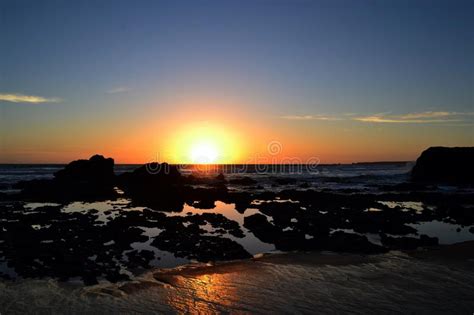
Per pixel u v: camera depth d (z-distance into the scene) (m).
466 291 13.23
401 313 11.50
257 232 22.53
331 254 18.16
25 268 15.48
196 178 61.50
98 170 52.94
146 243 19.75
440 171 59.69
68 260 16.31
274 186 54.62
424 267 15.98
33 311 11.66
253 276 14.89
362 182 61.34
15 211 28.86
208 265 16.30
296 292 13.21
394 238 20.34
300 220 25.14
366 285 13.88
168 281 14.28
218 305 12.12
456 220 26.59
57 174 52.12
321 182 61.84
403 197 38.44
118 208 31.20
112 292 13.16
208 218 26.22
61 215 26.70
